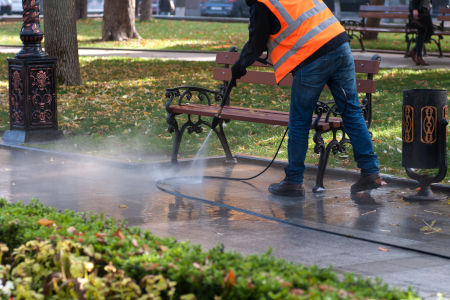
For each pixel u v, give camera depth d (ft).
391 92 47.98
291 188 24.43
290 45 23.52
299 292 10.73
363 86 26.53
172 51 84.53
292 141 24.30
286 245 18.28
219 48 87.51
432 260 17.30
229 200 23.88
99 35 108.88
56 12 54.34
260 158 30.76
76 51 55.42
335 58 23.52
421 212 22.36
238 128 36.94
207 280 11.43
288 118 26.16
